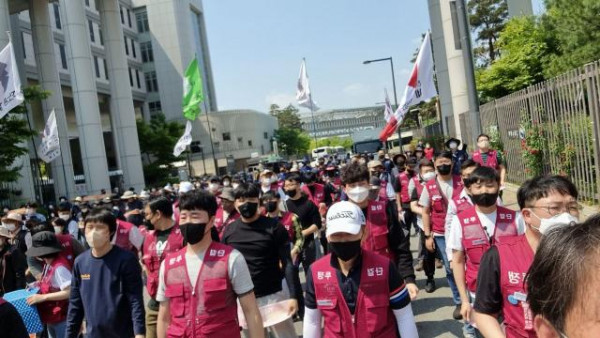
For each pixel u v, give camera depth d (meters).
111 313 4.02
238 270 3.49
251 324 3.50
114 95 39.56
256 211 5.07
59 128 32.97
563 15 17.06
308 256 7.40
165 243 5.36
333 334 3.07
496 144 14.94
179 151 28.14
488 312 2.79
